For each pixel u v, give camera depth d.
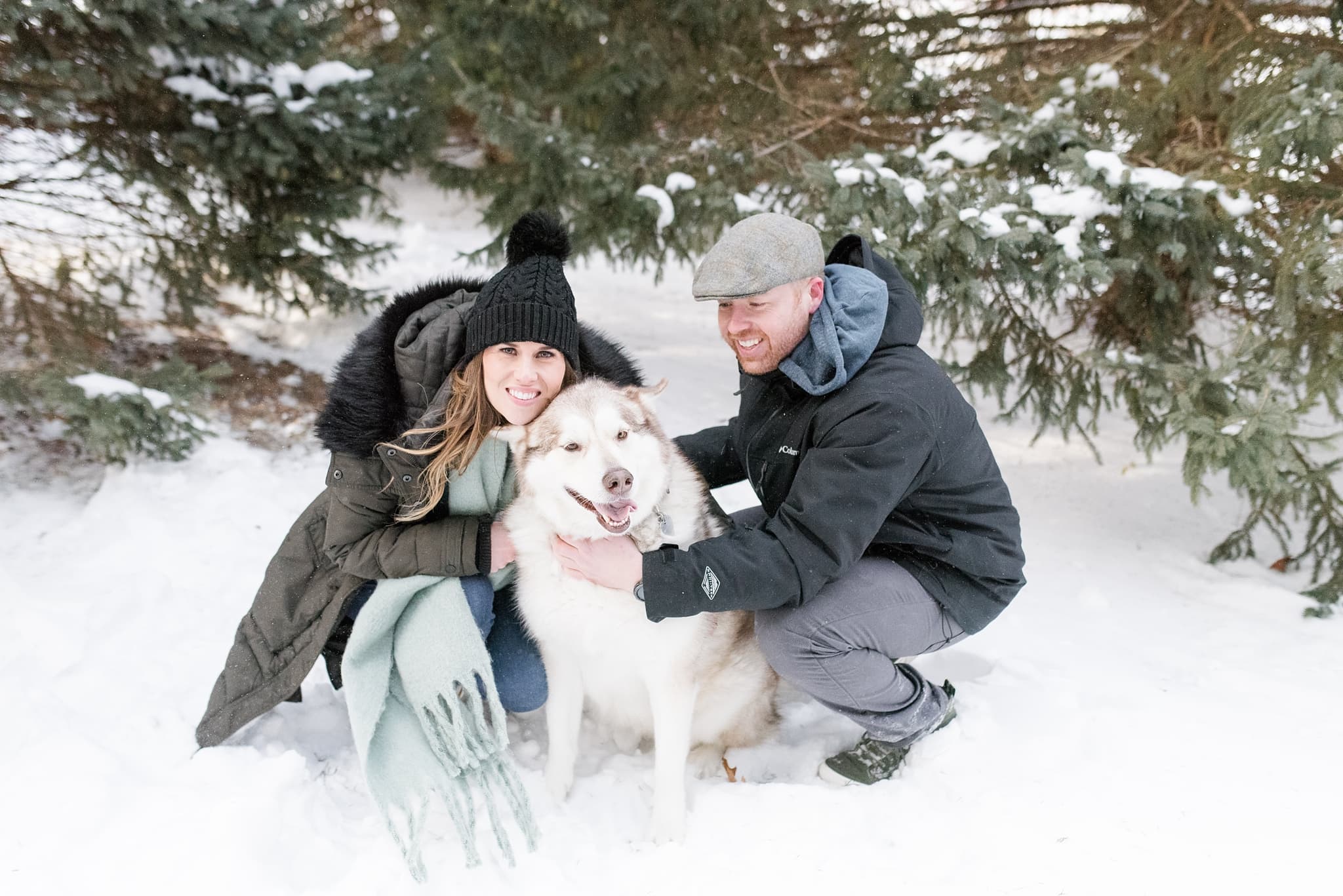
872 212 4.12
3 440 4.21
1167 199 3.85
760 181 5.37
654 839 2.37
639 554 2.28
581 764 2.76
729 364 6.58
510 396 2.37
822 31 5.65
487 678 2.32
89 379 4.00
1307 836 2.29
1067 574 4.09
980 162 4.43
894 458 2.23
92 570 3.45
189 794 2.27
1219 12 4.46
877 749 2.59
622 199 5.06
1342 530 3.89
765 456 2.63
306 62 4.84
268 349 5.62
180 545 3.68
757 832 2.34
